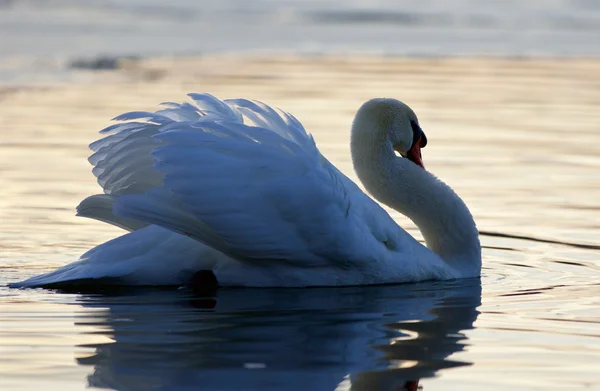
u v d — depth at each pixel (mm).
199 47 40531
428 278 12766
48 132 24172
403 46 42312
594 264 13602
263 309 11102
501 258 14070
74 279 11602
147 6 52031
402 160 13812
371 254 12227
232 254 11898
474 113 28172
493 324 10602
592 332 10250
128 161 12273
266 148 11805
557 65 37969
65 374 8750
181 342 9734
